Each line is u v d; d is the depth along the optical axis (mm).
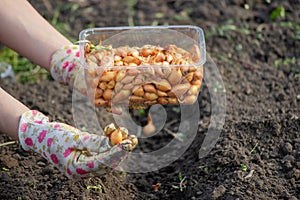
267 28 4629
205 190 3230
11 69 4281
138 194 3365
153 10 4926
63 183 3240
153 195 3385
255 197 3037
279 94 3936
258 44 4496
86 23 4809
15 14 3258
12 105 2859
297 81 4078
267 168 3242
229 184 3148
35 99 4059
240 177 3162
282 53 4430
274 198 3045
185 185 3363
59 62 3227
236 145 3434
